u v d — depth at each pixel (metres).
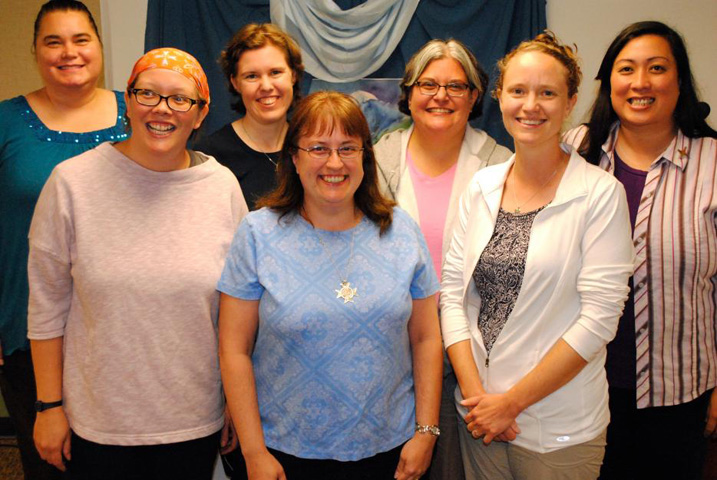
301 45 2.84
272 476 1.39
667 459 1.82
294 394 1.39
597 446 1.54
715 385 1.78
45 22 1.92
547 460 1.51
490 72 2.79
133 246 1.45
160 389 1.46
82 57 1.94
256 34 1.96
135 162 1.50
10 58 2.92
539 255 1.48
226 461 1.75
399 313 1.40
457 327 1.62
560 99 1.49
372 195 1.50
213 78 2.87
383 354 1.40
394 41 2.79
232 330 1.44
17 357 1.99
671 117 1.79
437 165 2.00
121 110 2.07
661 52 1.71
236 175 1.98
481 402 1.52
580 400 1.51
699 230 1.69
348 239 1.45
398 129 2.16
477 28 2.79
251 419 1.42
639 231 1.75
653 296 1.73
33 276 1.49
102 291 1.43
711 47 2.86
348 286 1.39
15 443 2.86
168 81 1.43
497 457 1.62
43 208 1.47
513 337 1.53
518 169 1.60
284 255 1.41
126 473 1.48
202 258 1.48
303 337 1.36
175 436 1.48
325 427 1.38
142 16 2.98
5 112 1.95
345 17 2.77
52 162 1.91
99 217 1.44
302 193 1.48
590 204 1.47
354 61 2.83
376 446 1.41
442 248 1.90
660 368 1.74
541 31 2.79
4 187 1.91
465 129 2.05
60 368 1.54
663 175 1.75
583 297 1.47
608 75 1.85
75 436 1.51
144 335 1.44
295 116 1.42
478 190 1.65
